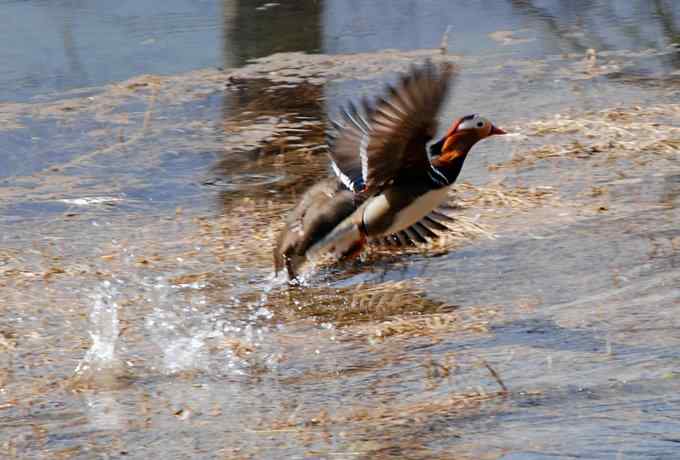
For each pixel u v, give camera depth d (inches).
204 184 676.1
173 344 470.0
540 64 864.3
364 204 460.8
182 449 379.9
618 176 639.1
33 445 387.5
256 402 414.9
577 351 441.1
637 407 393.1
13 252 576.7
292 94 828.0
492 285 514.3
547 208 598.5
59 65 904.3
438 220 538.3
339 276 533.0
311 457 369.1
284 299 511.2
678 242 546.0
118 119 793.6
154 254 568.7
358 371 435.8
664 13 977.5
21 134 767.7
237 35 961.5
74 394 427.2
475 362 435.8
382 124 413.1
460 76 844.0
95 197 658.2
